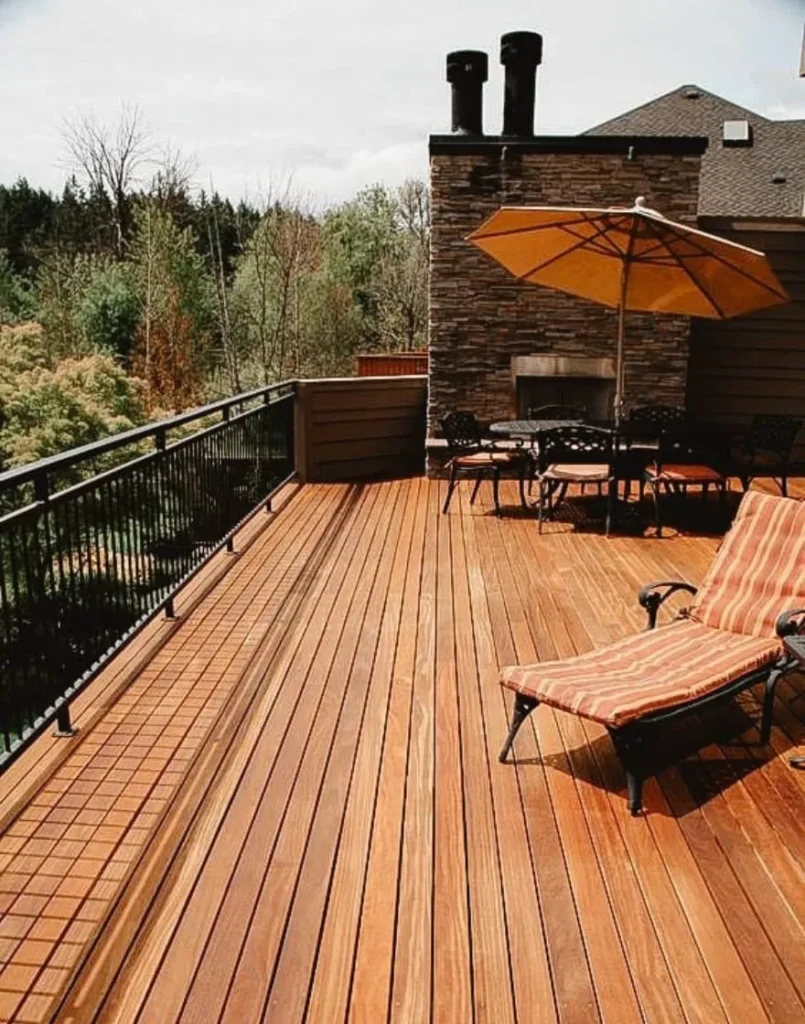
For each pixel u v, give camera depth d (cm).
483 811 263
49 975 196
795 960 201
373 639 409
